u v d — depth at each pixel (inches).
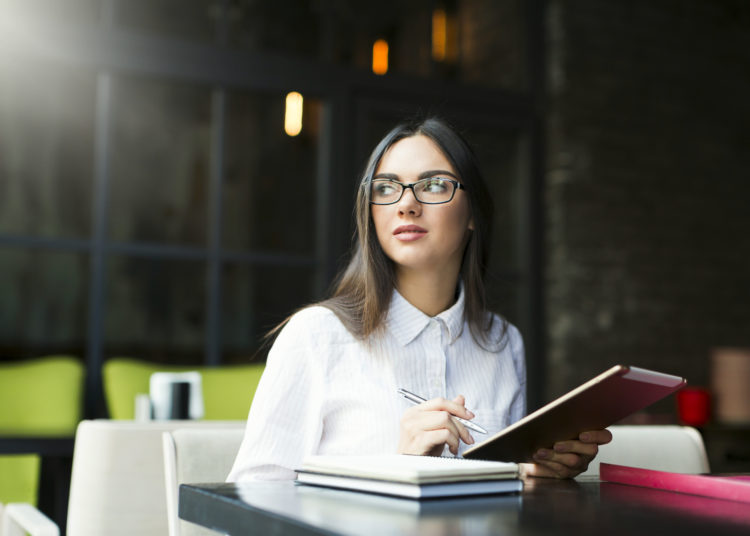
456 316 48.9
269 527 26.3
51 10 135.0
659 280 174.4
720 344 179.3
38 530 47.0
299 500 29.2
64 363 124.6
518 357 53.9
